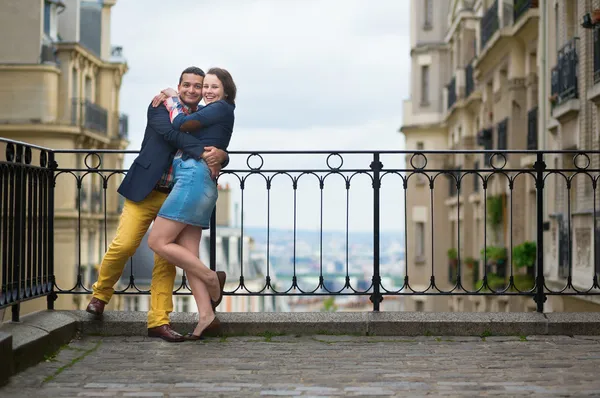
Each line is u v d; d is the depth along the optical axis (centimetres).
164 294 740
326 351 691
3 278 668
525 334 759
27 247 725
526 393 545
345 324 760
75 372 611
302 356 670
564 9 2056
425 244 4569
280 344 721
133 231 738
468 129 3856
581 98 1870
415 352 687
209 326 733
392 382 577
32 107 3675
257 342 730
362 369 621
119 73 4334
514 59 2691
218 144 720
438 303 4425
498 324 758
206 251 4656
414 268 4606
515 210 2639
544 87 2288
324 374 604
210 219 788
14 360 604
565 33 2053
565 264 1875
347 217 789
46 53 3744
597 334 759
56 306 3603
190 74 736
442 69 4712
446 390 554
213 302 742
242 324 755
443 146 4684
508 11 2703
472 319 761
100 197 4034
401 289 792
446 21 4734
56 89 3734
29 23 3678
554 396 536
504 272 2745
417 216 4612
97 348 704
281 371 614
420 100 4766
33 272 741
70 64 3784
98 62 4147
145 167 723
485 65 3167
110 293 757
